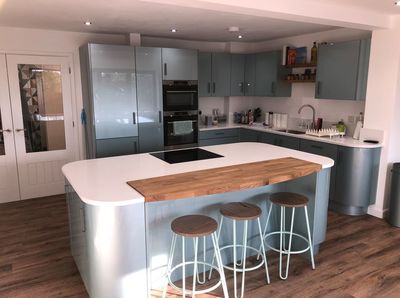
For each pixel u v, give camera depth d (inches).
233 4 103.0
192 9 131.3
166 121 194.2
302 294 100.5
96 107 171.9
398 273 112.2
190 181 91.8
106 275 84.6
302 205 105.3
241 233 118.1
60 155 194.4
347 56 163.2
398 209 146.6
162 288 103.5
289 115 217.8
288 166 107.7
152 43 209.3
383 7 128.9
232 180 92.7
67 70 188.5
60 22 158.1
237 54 227.9
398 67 146.0
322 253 125.1
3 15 142.0
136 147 186.2
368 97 158.1
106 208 80.0
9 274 112.0
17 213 165.8
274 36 205.8
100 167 107.2
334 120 189.5
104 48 169.2
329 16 125.6
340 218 159.3
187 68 195.6
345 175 159.3
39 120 186.1
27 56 177.6
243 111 247.8
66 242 135.0
